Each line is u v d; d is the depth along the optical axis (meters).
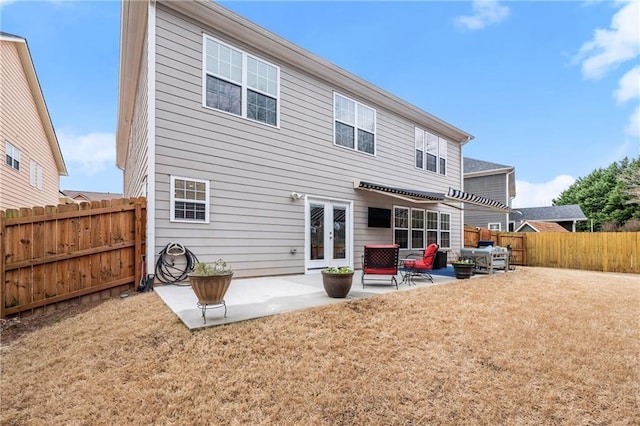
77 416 2.76
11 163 12.02
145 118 6.96
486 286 7.38
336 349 3.80
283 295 5.73
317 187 9.09
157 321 4.32
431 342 4.12
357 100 10.31
